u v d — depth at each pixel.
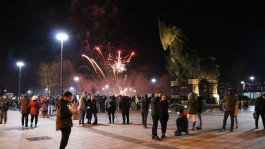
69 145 11.52
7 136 13.87
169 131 14.92
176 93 30.48
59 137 13.52
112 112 19.30
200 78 29.72
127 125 18.03
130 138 12.96
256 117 15.50
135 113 28.97
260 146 10.78
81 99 17.89
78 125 18.06
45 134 14.47
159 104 12.64
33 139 12.99
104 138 13.05
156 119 12.52
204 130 15.10
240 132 14.29
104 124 18.69
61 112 8.74
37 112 17.67
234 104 14.70
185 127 13.55
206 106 28.92
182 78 30.41
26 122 17.61
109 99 19.30
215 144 11.27
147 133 14.42
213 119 20.80
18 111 36.03
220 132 14.35
